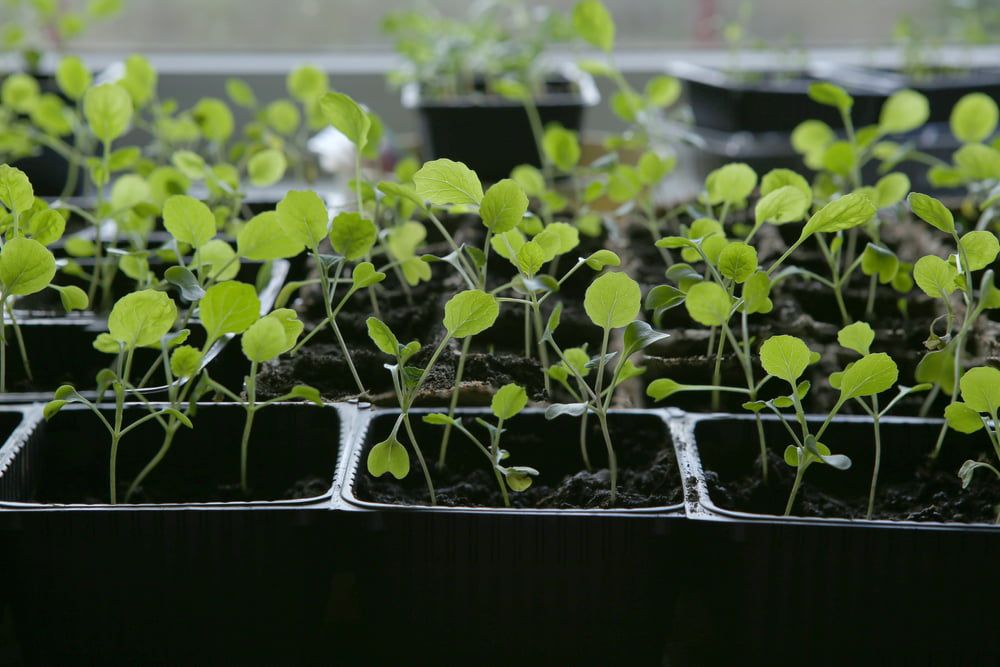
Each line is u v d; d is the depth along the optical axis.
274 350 0.36
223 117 0.52
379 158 0.66
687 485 0.35
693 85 0.79
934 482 0.37
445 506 0.35
